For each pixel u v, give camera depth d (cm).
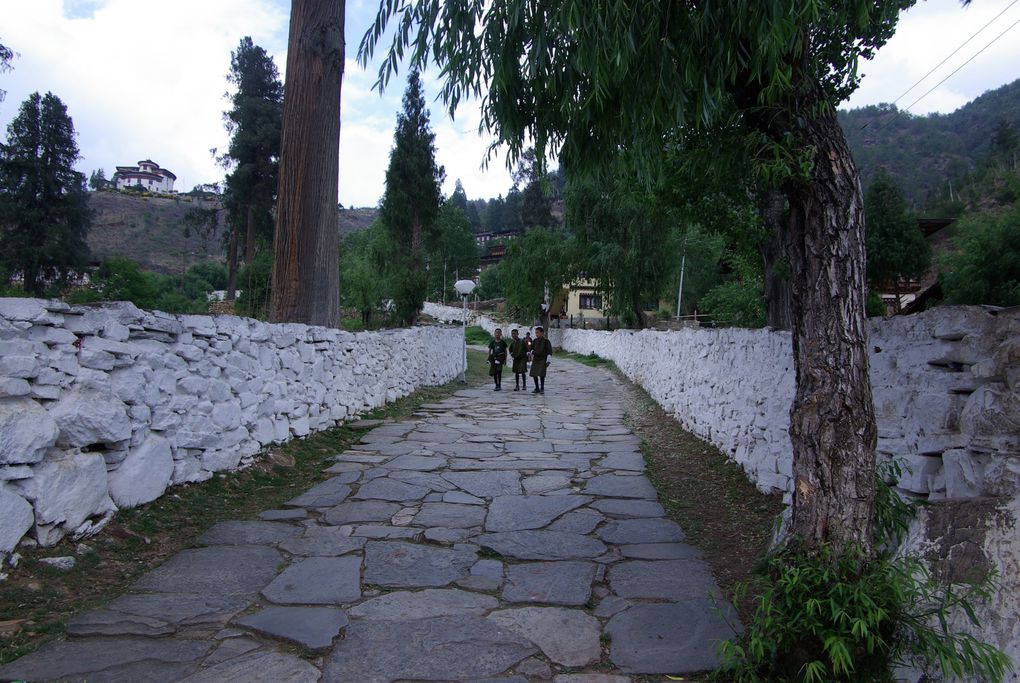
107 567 374
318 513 518
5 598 313
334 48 917
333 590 366
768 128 303
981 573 255
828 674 263
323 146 922
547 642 311
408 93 3447
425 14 331
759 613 293
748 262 1018
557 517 518
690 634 321
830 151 287
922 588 260
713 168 402
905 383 337
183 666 277
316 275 929
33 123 2834
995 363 277
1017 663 233
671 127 332
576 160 367
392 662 288
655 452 808
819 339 288
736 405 664
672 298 3625
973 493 281
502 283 3362
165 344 493
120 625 311
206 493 527
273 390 685
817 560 278
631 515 525
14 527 333
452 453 770
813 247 290
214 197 4522
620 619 337
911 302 1903
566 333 4103
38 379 363
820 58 436
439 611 343
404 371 1319
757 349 593
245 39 3622
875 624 252
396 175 3453
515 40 334
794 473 300
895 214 1798
